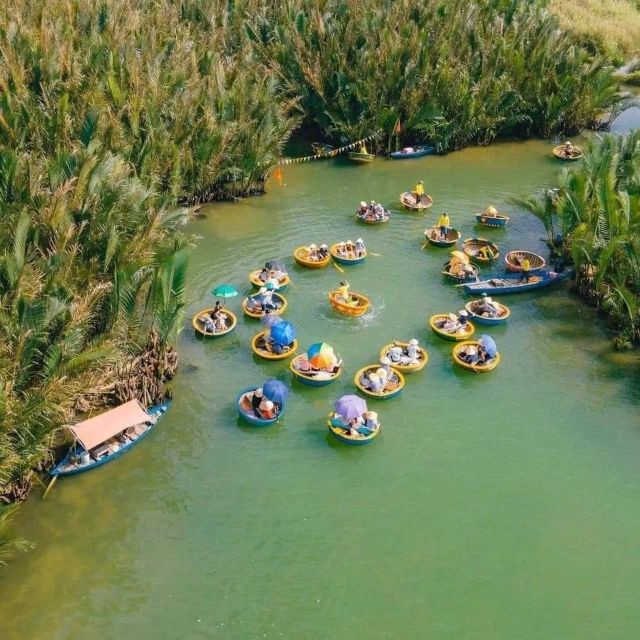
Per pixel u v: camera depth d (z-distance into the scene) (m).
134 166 35.91
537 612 20.47
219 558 21.83
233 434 26.44
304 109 52.66
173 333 28.17
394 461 25.50
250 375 29.36
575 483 24.75
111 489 23.95
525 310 34.22
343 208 44.38
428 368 30.08
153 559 21.70
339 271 36.97
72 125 37.22
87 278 26.52
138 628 19.77
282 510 23.47
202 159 41.72
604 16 77.06
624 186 36.72
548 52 55.72
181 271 27.09
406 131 53.00
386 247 39.69
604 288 33.97
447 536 22.70
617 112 58.53
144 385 27.02
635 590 21.22
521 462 25.55
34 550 21.75
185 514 23.20
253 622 20.03
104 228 27.80
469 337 31.75
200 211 43.25
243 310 33.03
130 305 26.56
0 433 20.06
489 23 57.66
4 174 28.48
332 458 25.58
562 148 53.53
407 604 20.59
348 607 20.47
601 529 23.09
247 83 46.34
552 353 31.25
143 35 48.47
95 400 26.69
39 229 26.52
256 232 41.00
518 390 29.02
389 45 51.66
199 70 48.09
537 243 40.41
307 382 28.58
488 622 20.16
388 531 22.83
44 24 43.94
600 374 30.00
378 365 29.17
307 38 53.03
